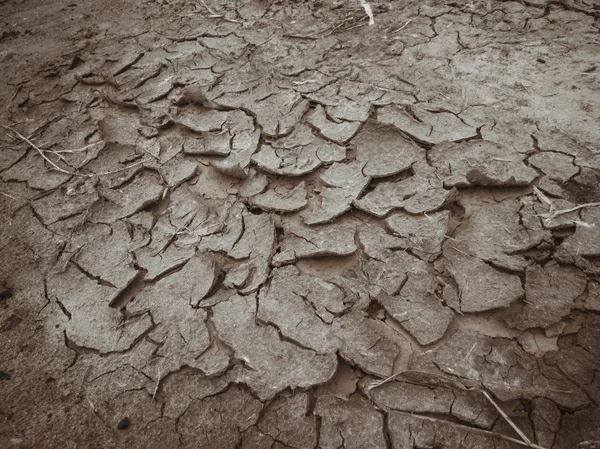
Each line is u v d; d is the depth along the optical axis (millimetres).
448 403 1428
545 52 2805
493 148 2221
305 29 3381
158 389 1565
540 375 1456
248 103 2730
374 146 2322
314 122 2531
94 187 2342
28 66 3340
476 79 2674
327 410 1455
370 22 3336
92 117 2826
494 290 1685
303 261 1902
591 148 2154
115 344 1695
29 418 1521
